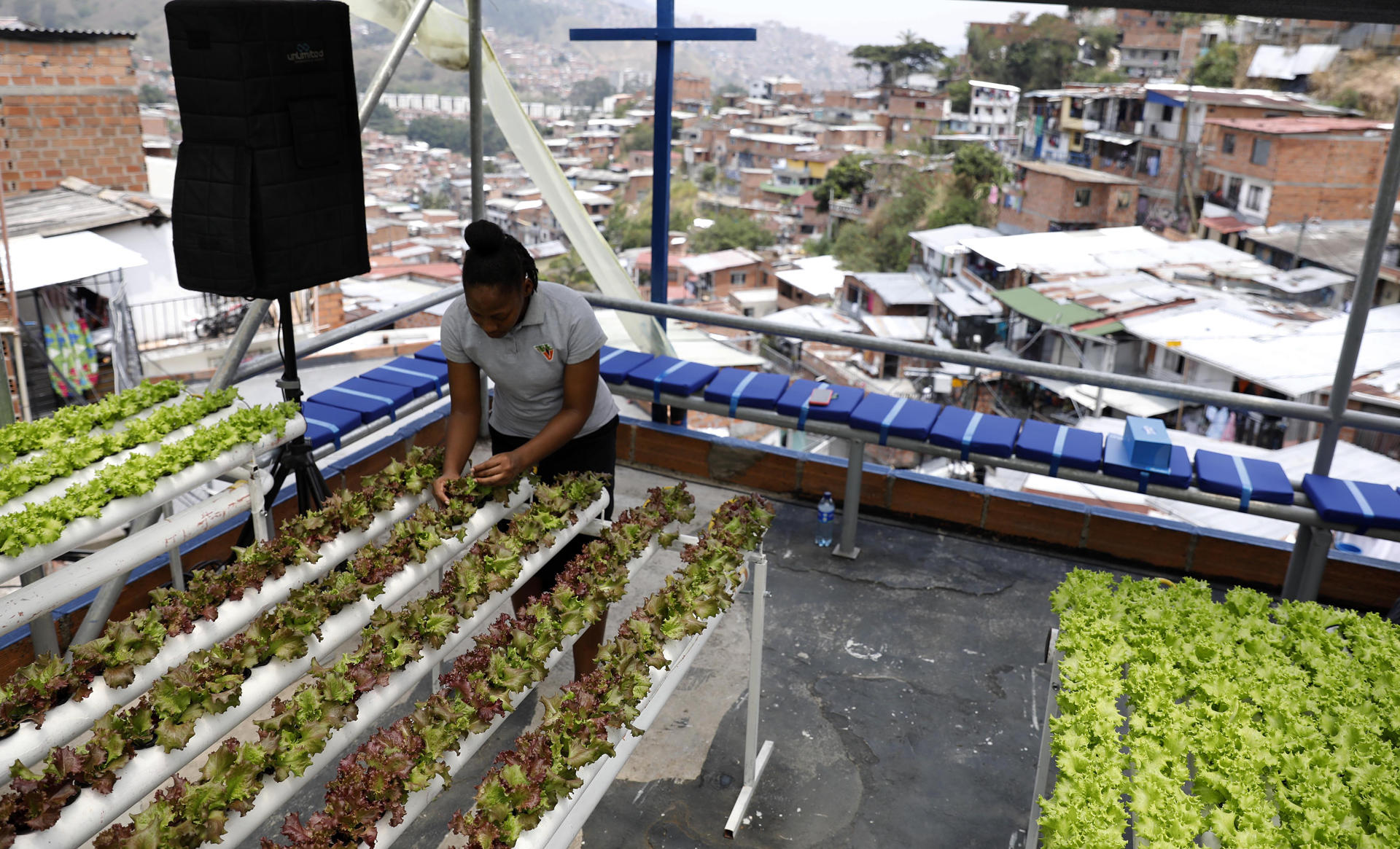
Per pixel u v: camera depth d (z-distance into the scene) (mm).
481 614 2141
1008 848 2650
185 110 2848
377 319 4188
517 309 2408
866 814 2756
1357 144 30438
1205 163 35250
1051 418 23672
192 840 1435
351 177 3131
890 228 48062
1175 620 2008
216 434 2586
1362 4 2811
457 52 4426
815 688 3303
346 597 1951
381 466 4566
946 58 73312
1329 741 1724
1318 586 3672
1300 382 18844
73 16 72250
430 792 1684
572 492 2441
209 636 1922
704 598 2225
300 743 1642
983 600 3898
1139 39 50688
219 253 2918
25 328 13039
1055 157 43938
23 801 1400
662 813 2729
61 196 16406
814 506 4656
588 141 98312
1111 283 26000
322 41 2922
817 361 31875
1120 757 1614
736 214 68312
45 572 2902
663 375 4414
